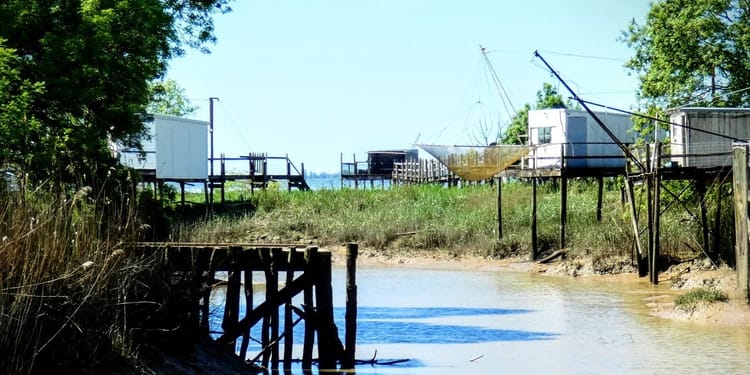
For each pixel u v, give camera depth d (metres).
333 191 187.75
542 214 148.50
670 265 117.12
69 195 54.22
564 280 121.06
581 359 68.38
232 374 54.81
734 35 140.88
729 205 121.69
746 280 84.38
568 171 135.38
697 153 120.19
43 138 72.00
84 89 75.44
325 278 60.69
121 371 44.78
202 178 174.75
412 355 69.19
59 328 40.91
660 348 72.38
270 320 68.69
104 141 79.88
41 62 74.31
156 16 87.88
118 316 46.56
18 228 39.72
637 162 115.81
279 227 165.88
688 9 141.75
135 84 83.12
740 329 79.88
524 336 78.19
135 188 71.56
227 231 161.38
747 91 140.50
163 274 52.34
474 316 89.94
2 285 38.34
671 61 143.00
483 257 141.00
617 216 138.50
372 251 151.38
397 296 106.50
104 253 44.97
